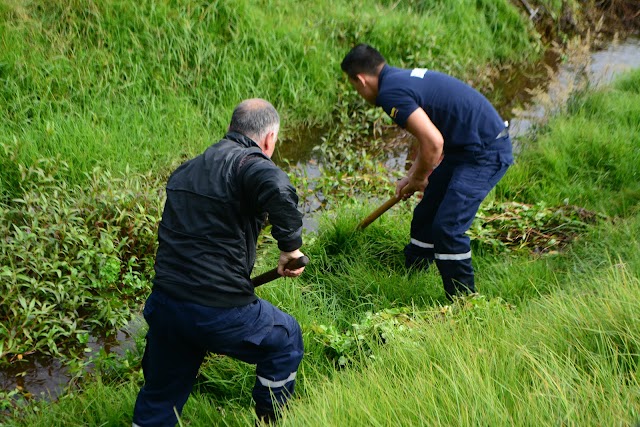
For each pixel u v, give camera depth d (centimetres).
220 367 390
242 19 788
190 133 684
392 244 518
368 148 741
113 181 545
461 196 433
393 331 384
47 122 596
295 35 811
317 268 494
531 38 1037
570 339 329
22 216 505
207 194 299
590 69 939
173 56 735
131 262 492
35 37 695
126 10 739
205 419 349
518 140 725
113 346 446
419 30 903
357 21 870
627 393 270
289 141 744
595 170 636
